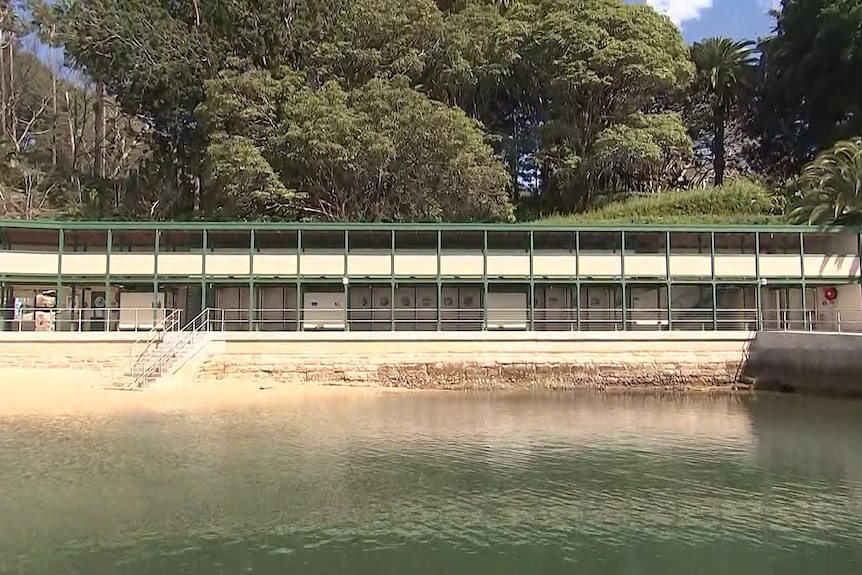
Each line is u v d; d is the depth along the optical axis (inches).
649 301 1801.2
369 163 2011.6
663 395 1483.8
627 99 2541.8
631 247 1749.5
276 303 1712.6
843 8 2527.1
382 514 673.0
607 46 2373.3
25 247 1620.3
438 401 1353.3
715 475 824.3
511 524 650.2
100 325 1680.6
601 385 1545.3
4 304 1621.6
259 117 2133.4
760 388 1561.3
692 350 1576.0
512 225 1622.8
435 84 2460.6
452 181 2068.2
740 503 719.1
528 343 1539.1
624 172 2721.5
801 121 2952.8
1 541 590.9
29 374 1348.4
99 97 3014.3
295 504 698.8
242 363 1457.9
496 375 1526.8
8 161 2795.3
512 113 2842.0
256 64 2432.3
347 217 2165.4
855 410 1299.2
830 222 1931.6
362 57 2251.5
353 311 1688.0
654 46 2469.2
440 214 2124.8
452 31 2399.1
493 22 2588.6
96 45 2313.0
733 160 3243.1
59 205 2667.3
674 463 882.1
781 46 2908.5
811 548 595.5
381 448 942.4
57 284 1525.6
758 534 629.0
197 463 842.2
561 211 2751.0
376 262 1612.9
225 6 2407.7
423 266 1622.8
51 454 871.1
